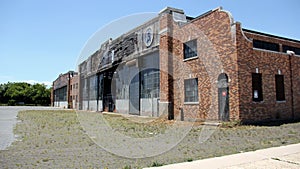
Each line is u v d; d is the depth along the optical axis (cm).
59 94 5806
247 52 1480
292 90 1736
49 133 1121
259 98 1526
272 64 1622
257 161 624
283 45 1922
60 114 2433
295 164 598
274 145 850
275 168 566
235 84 1423
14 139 965
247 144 870
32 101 7256
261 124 1427
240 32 1465
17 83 7850
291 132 1136
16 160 644
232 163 604
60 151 759
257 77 1538
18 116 2180
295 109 1736
